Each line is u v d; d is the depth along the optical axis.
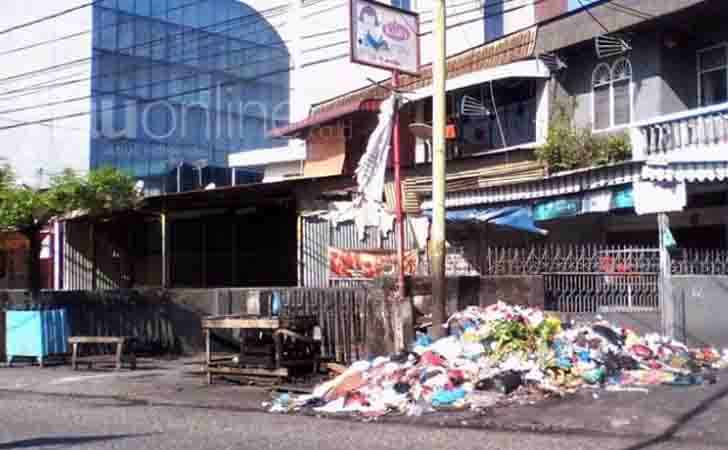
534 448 7.96
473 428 9.20
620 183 14.22
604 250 13.82
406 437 8.70
